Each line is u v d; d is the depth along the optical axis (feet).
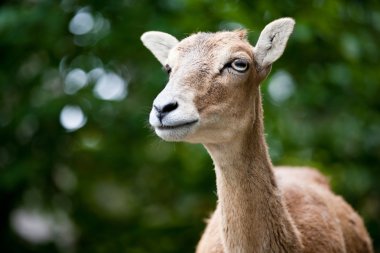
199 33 33.19
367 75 54.29
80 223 65.46
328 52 54.03
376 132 59.31
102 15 54.03
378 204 66.69
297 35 48.42
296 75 55.31
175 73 30.58
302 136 58.54
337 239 34.58
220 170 31.37
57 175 63.87
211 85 30.22
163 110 28.66
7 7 52.60
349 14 51.57
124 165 63.98
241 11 50.06
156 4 53.06
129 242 60.49
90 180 69.05
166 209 66.69
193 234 59.00
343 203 40.24
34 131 58.59
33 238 82.33
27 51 56.34
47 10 51.88
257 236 30.89
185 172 59.67
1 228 63.05
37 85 57.00
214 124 30.09
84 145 63.41
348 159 59.88
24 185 59.77
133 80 58.80
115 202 80.28
